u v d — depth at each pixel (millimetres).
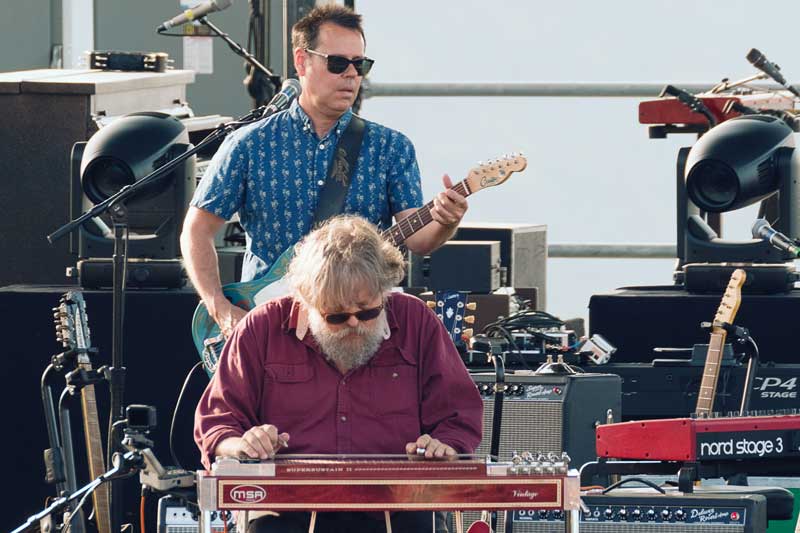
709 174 20547
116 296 18344
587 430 17641
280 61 32656
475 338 18547
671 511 15055
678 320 20719
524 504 12758
